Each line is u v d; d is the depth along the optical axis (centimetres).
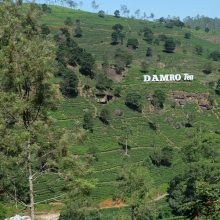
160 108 17725
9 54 2941
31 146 2989
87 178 3269
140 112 17250
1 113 2998
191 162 10219
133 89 18362
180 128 16912
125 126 15312
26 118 3108
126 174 7506
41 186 10544
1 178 3066
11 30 3005
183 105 18300
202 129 13200
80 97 16825
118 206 10881
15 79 2969
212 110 18262
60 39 18988
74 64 18062
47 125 3164
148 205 7662
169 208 10319
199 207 2245
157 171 13675
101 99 17088
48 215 9481
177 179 10675
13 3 3041
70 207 3312
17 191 3195
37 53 2995
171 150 14300
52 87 3120
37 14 3105
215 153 10712
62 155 3147
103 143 14775
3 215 4872
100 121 16050
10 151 2984
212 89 19200
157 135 16138
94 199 11188
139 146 15162
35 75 3016
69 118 15300
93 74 18025
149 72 19988
